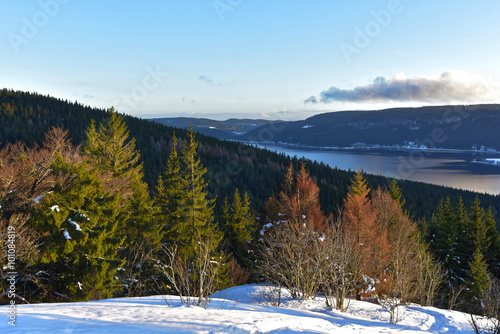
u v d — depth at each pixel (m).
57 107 135.88
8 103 122.00
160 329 5.52
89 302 8.73
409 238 27.52
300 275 16.53
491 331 12.22
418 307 17.69
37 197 16.44
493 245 40.97
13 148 21.25
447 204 41.34
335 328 7.57
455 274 37.84
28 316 6.22
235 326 6.03
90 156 30.94
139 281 19.86
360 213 22.70
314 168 113.81
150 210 24.78
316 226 25.47
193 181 28.81
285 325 6.84
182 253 25.06
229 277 27.84
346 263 14.86
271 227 28.48
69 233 15.34
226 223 43.72
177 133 137.00
